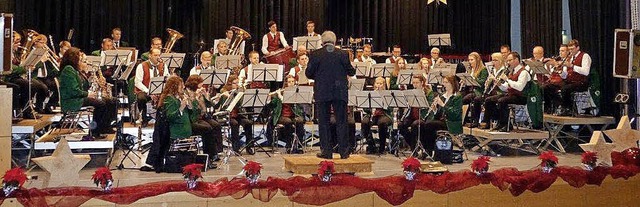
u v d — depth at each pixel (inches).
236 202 204.5
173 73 368.8
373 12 542.9
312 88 304.7
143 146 337.4
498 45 534.3
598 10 418.3
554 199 228.2
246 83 367.2
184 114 271.9
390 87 383.6
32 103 316.2
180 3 511.2
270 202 206.2
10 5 466.9
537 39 494.0
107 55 326.6
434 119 317.7
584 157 231.8
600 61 418.9
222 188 201.0
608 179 234.1
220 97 328.5
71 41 487.5
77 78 287.3
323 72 271.9
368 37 544.1
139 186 198.4
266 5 522.3
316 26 527.5
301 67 377.1
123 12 496.7
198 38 513.0
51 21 485.7
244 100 304.7
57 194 189.8
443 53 546.9
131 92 349.7
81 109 293.3
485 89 361.1
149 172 269.1
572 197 230.1
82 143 276.1
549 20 486.3
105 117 305.1
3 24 226.1
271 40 467.2
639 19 288.4
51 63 344.8
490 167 289.6
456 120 314.3
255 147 354.6
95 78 321.7
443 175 217.3
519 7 533.0
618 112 409.1
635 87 299.4
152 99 339.6
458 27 554.9
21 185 189.3
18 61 327.0
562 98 374.0
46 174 202.2
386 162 304.5
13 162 273.9
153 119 371.2
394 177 215.5
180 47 512.1
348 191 209.0
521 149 364.2
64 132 303.1
